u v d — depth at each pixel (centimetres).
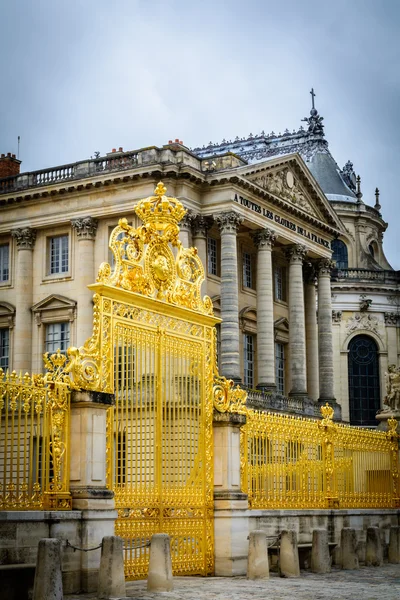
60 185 6112
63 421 1875
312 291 7319
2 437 2158
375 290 8988
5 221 6378
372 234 9856
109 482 1947
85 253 6069
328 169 9906
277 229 6538
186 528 2167
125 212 5944
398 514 3186
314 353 7250
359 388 8906
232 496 2272
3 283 6388
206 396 2288
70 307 6084
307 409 6512
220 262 6303
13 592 1675
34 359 6212
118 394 2011
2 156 6981
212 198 6022
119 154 6019
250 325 6588
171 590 1916
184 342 2236
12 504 1738
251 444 2420
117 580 1781
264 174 6362
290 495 2588
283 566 2294
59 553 1648
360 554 2738
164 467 2125
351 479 2970
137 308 2097
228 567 2225
